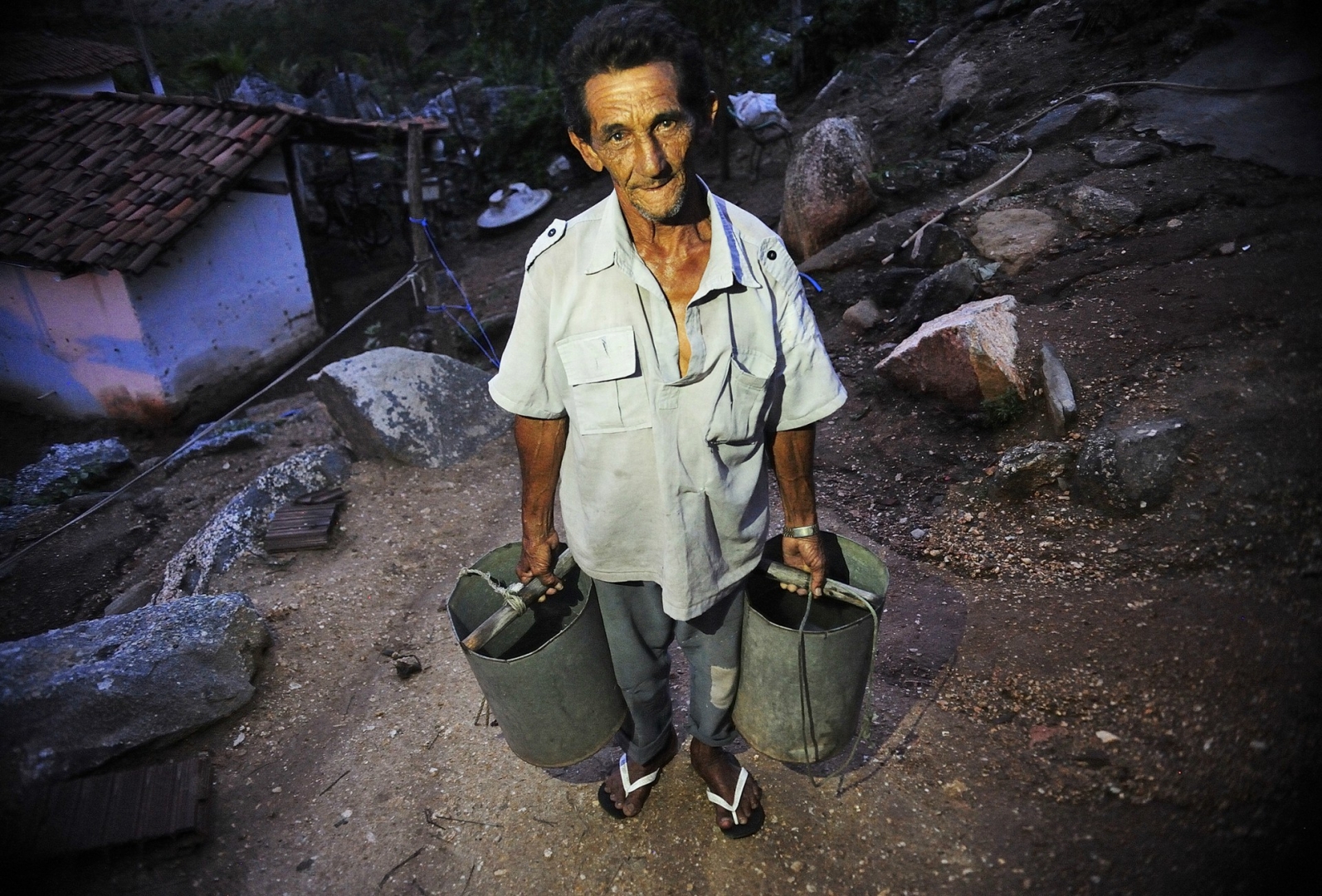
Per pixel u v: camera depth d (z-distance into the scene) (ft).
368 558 13.10
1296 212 15.30
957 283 16.63
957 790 7.79
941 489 12.64
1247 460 10.19
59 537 18.40
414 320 34.53
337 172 45.98
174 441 31.04
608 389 5.74
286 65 70.44
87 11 78.54
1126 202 17.19
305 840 8.23
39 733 8.68
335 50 72.95
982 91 25.58
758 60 38.91
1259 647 8.23
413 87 61.31
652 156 5.06
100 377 31.60
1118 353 13.12
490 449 16.40
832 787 8.01
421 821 8.25
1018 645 9.26
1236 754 7.38
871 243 19.84
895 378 14.89
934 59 30.45
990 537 11.23
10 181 32.86
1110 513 10.73
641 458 5.90
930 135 25.17
